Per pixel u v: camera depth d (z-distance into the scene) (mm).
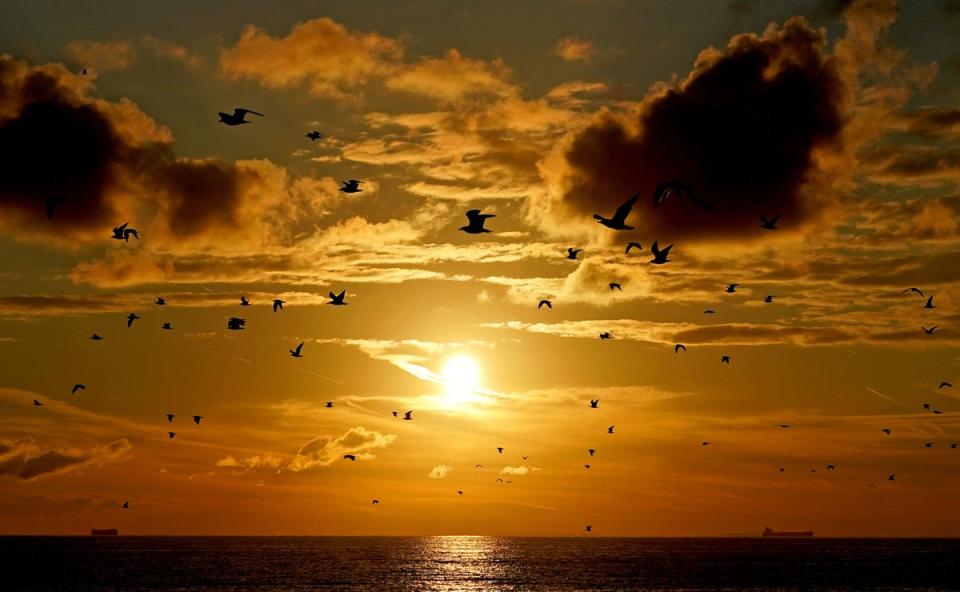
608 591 164000
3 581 181625
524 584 180000
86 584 175875
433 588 171250
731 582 185125
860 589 165750
